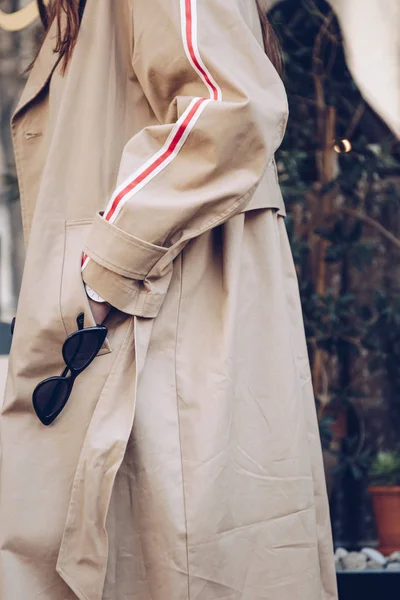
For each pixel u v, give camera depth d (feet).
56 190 5.30
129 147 5.00
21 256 13.61
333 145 11.36
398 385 12.23
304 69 11.39
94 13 5.44
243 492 5.10
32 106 5.82
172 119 5.06
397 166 11.25
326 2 10.85
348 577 9.07
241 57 5.11
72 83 5.41
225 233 5.24
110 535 4.95
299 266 11.46
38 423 5.08
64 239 5.23
